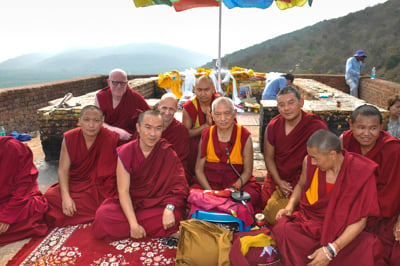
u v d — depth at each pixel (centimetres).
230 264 244
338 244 223
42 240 301
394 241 250
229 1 596
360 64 1055
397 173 256
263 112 490
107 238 300
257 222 277
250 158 344
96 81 1180
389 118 440
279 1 579
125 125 466
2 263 266
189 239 259
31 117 799
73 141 340
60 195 336
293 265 238
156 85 1038
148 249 283
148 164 306
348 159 233
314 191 247
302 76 1170
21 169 314
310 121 331
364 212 223
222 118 319
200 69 1054
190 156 421
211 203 290
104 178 344
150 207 306
